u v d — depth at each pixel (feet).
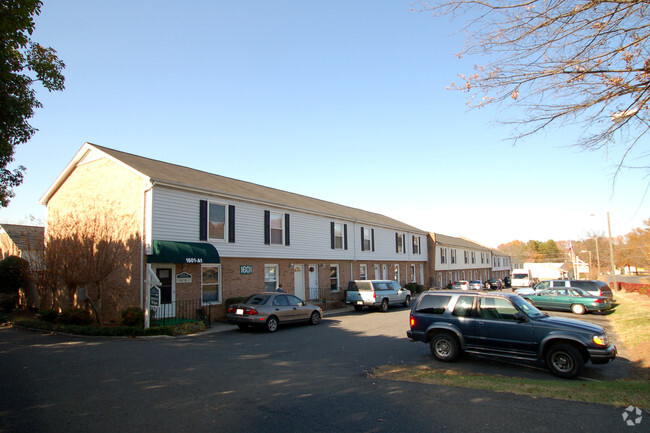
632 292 114.42
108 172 56.29
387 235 113.80
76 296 58.23
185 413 19.29
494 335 31.55
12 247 76.43
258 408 20.15
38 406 20.20
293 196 90.99
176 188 54.08
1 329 49.44
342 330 51.31
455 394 22.53
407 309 83.15
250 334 47.88
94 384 24.30
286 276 74.02
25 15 27.71
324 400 21.56
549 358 29.60
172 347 37.78
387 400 21.50
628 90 20.04
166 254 49.57
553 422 17.98
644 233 168.04
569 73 20.47
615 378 28.89
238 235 63.31
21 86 31.45
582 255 322.34
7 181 36.68
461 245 173.17
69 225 57.00
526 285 146.92
